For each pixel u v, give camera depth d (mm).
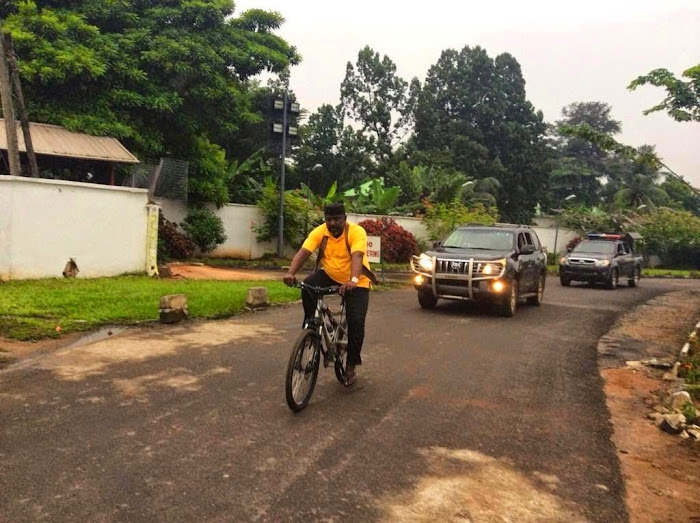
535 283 13727
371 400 5773
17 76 13820
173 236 18953
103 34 19859
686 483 4207
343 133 48625
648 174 51469
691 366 7434
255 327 9047
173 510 3434
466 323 10773
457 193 30875
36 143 16672
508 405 5832
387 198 27484
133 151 20000
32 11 18094
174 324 8977
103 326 8523
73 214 12484
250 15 23688
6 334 7570
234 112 21844
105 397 5441
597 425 5355
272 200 22484
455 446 4656
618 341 9742
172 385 5910
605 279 20250
